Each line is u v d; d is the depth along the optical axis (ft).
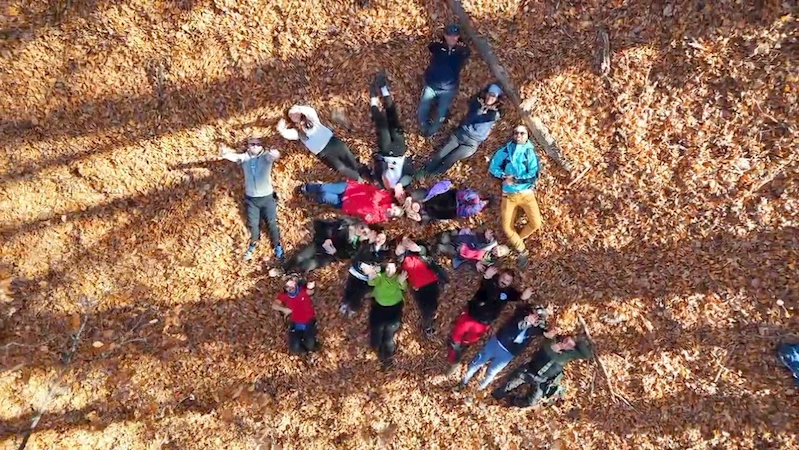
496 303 22.47
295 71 21.91
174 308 23.79
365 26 21.38
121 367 23.88
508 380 23.73
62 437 23.84
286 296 22.72
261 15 21.44
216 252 23.47
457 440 23.98
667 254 21.72
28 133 22.38
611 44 20.86
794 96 20.21
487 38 21.01
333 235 22.81
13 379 23.57
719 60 20.48
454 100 22.04
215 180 22.97
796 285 20.98
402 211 22.17
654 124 21.20
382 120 21.79
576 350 22.48
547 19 20.83
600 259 22.17
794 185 20.65
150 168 22.85
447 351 23.98
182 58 21.81
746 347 21.68
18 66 21.72
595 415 23.15
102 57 21.79
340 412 24.17
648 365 22.43
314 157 22.77
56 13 21.38
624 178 21.54
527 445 23.61
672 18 20.44
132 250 23.45
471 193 21.86
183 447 24.06
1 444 23.50
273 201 22.53
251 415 24.22
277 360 24.16
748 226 21.09
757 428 21.74
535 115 21.50
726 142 20.90
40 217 23.08
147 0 21.31
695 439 22.18
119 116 22.30
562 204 22.13
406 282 23.20
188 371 24.11
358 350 24.12
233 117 22.34
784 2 19.80
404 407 24.17
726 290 21.54
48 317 23.66
